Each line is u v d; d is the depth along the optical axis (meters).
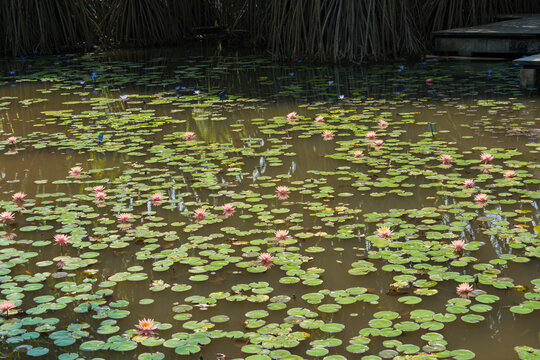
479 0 10.13
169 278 2.91
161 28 11.99
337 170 4.25
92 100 6.89
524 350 2.27
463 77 7.51
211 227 3.45
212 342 2.40
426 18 9.91
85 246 3.23
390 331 2.40
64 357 2.31
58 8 11.30
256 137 5.16
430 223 3.37
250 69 8.86
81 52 11.41
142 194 3.93
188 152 4.79
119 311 2.64
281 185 4.03
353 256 3.07
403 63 8.88
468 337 2.39
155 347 2.40
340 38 9.20
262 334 2.42
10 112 6.42
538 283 2.73
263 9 10.91
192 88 7.48
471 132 5.03
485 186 3.86
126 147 4.97
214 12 13.12
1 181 4.27
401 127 5.28
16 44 11.08
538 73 6.66
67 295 2.76
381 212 3.55
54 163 4.64
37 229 3.47
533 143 4.64
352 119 5.60
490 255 3.02
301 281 2.85
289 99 6.63
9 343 2.41
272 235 3.31
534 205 3.56
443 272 2.86
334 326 2.46
